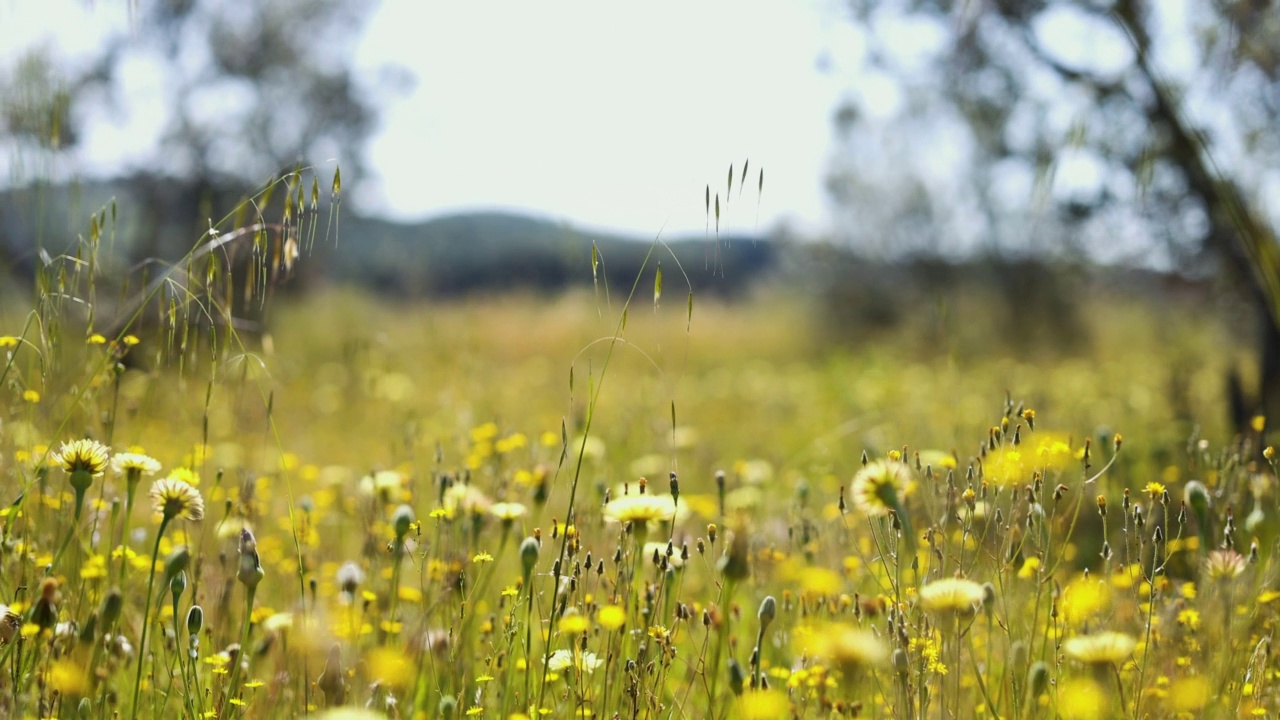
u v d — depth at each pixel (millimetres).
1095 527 3812
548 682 2521
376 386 6500
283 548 3676
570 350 11883
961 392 8031
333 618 2922
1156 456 4543
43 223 3398
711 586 3131
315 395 7695
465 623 2670
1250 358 7395
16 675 2117
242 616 2955
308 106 17891
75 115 10633
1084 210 6641
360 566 3234
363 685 2504
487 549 3328
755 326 19969
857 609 2418
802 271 23547
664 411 6477
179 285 2654
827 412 8328
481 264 34719
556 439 4352
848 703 2229
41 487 2840
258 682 2238
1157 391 7289
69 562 2816
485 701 2451
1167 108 5746
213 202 15320
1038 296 14070
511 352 12062
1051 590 2428
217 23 16656
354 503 3904
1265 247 3752
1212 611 2475
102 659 2334
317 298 15141
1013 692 2164
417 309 13695
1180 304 8320
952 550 2887
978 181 14789
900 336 18156
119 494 3354
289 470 4918
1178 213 6355
